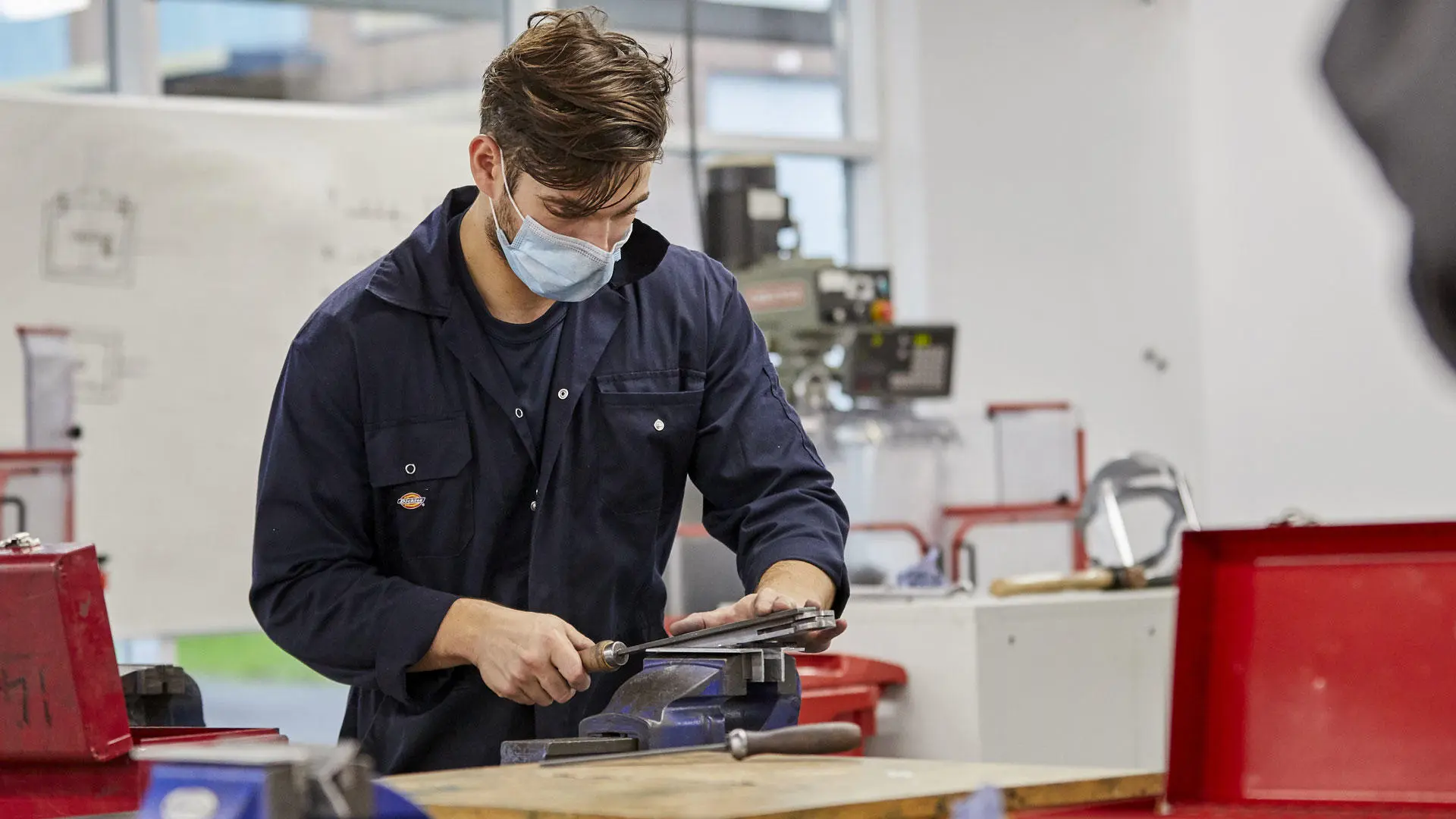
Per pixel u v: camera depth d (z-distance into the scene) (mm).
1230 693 1157
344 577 1491
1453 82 4691
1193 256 5594
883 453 4316
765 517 1600
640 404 1615
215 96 4465
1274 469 5352
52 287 3996
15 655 1161
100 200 4055
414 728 1540
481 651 1377
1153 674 2830
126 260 4074
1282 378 5316
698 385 1655
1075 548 4035
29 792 1204
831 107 5371
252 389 4199
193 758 725
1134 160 5512
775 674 1388
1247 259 5438
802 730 1230
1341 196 5094
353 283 1594
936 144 5168
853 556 4250
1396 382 4926
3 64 4223
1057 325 5336
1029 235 5305
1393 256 4918
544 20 1498
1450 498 4754
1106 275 5434
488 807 1004
